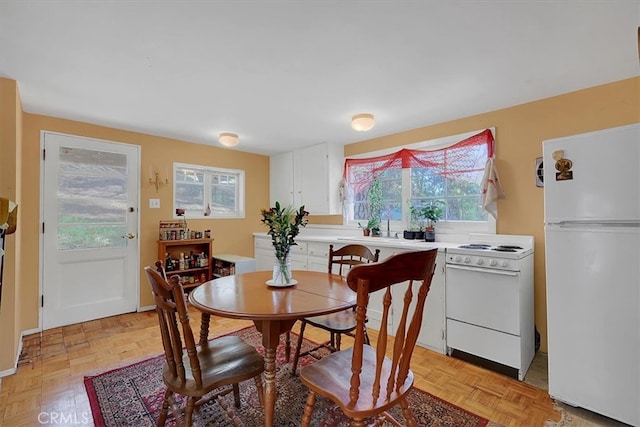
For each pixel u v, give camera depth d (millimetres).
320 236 4035
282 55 1884
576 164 1734
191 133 3609
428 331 2555
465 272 2342
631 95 2164
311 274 2252
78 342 2658
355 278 1060
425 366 2268
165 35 1674
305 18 1537
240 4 1430
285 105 2707
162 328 1362
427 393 1929
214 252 4223
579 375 1729
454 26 1599
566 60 1933
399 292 2738
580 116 2361
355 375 1114
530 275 2389
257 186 4730
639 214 1544
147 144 3629
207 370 1417
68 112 2873
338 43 1758
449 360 2359
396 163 3520
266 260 4391
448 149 3094
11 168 2178
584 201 1707
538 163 2557
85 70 2061
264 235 4402
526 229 2615
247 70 2072
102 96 2500
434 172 3232
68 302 3078
